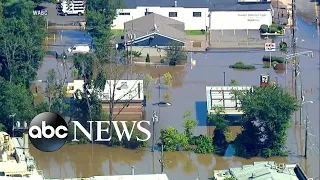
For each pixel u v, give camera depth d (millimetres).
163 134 190250
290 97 190500
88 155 189000
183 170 184125
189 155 188875
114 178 156500
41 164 183750
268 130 189000
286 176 159375
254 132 189500
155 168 185125
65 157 187250
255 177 158375
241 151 189125
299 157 188125
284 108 188500
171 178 180750
